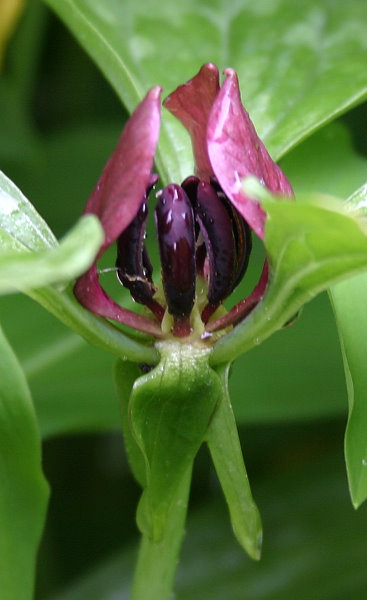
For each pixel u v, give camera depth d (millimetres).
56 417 307
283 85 293
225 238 250
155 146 236
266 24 306
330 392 312
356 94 288
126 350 250
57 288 245
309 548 332
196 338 250
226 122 239
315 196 218
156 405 249
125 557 338
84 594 330
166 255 246
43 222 251
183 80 298
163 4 307
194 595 326
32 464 260
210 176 254
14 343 312
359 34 306
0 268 214
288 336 314
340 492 344
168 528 261
